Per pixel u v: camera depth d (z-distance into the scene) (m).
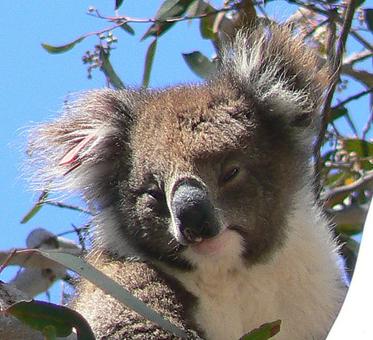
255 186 9.66
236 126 9.77
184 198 9.27
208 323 9.73
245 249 9.62
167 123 9.87
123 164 10.12
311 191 10.28
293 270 9.85
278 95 10.18
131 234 9.89
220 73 10.73
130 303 7.71
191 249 9.55
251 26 11.08
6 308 6.95
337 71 10.58
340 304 10.05
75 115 10.77
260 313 9.85
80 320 7.14
